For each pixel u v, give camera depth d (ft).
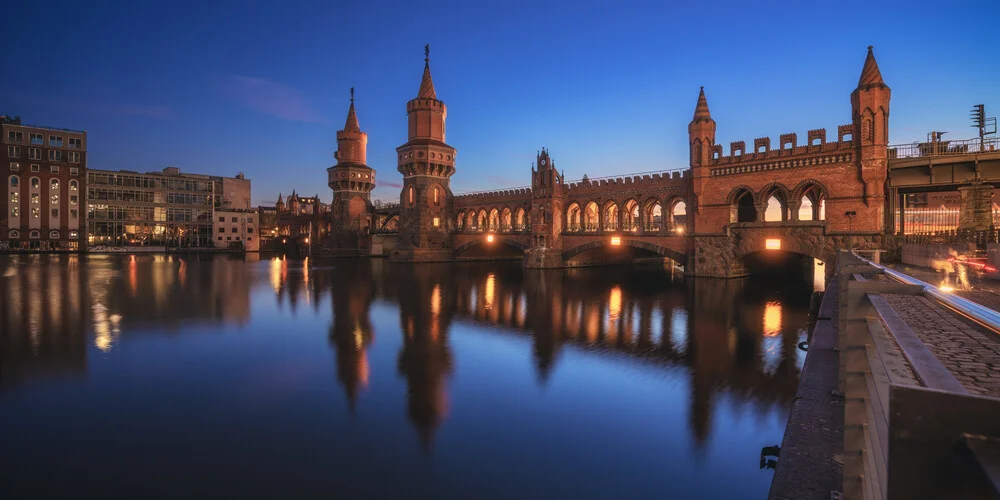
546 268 193.67
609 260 219.00
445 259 253.24
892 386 7.45
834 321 46.80
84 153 340.18
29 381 55.11
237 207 421.18
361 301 115.24
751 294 119.75
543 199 200.03
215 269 204.74
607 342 73.77
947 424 6.84
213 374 58.18
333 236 307.99
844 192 119.03
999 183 106.01
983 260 69.92
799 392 29.58
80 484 33.73
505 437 41.63
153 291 130.00
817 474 20.77
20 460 37.04
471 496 32.60
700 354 66.39
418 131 247.70
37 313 94.99
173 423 44.14
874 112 113.39
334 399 50.31
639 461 37.45
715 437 41.52
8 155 311.68
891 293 27.09
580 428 43.39
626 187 178.50
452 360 64.54
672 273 182.60
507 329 83.41
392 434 42.22
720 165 143.74
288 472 35.65
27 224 318.24
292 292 131.03
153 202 370.94
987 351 15.87
